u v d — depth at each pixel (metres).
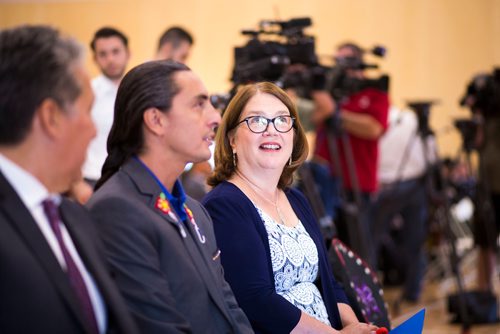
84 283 2.19
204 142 2.75
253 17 12.14
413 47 11.89
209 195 3.62
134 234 2.59
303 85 6.49
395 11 11.89
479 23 11.77
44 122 2.09
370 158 7.36
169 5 12.38
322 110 6.52
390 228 9.02
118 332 2.19
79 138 2.17
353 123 7.25
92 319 2.16
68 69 2.12
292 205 3.83
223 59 12.23
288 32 5.46
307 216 3.85
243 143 3.66
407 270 8.38
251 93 3.69
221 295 2.84
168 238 2.65
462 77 11.81
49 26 2.16
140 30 12.47
